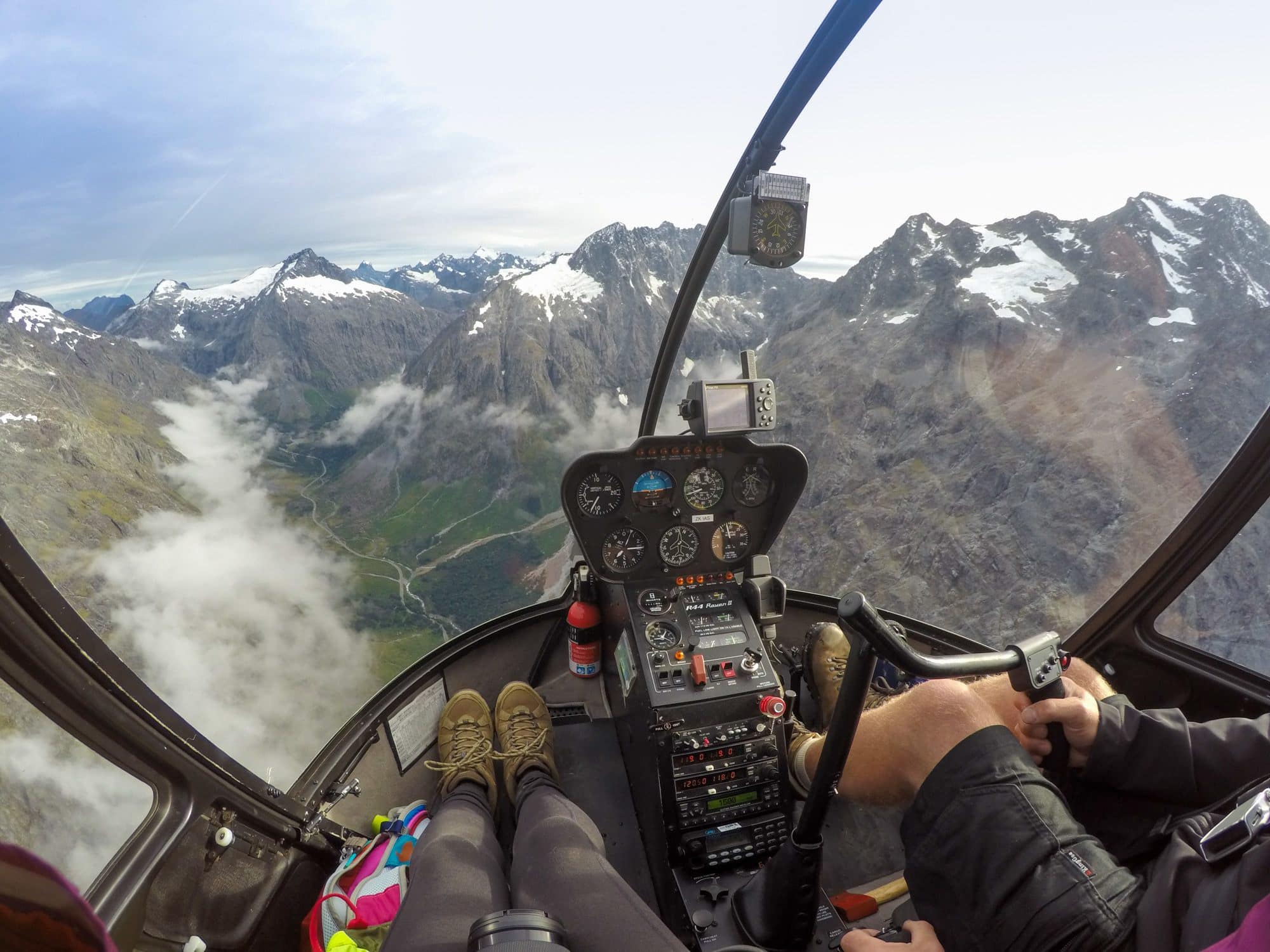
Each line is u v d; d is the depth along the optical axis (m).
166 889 2.05
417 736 3.67
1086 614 3.38
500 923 1.27
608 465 3.51
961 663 1.35
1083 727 1.54
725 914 2.65
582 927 1.49
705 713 3.13
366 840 3.06
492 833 2.31
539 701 3.80
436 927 1.53
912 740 1.54
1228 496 2.76
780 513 3.89
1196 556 2.89
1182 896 1.12
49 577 1.83
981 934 1.25
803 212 2.83
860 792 1.69
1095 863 1.21
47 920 0.37
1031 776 1.33
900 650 1.26
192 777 2.25
